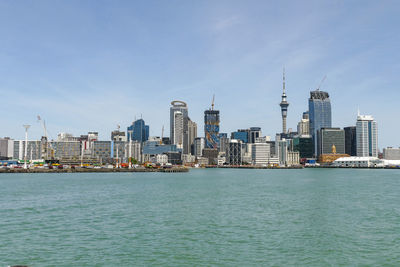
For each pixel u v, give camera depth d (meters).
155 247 46.12
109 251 44.19
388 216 70.81
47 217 69.31
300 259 41.25
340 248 45.91
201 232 55.34
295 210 79.19
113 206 85.88
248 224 62.00
